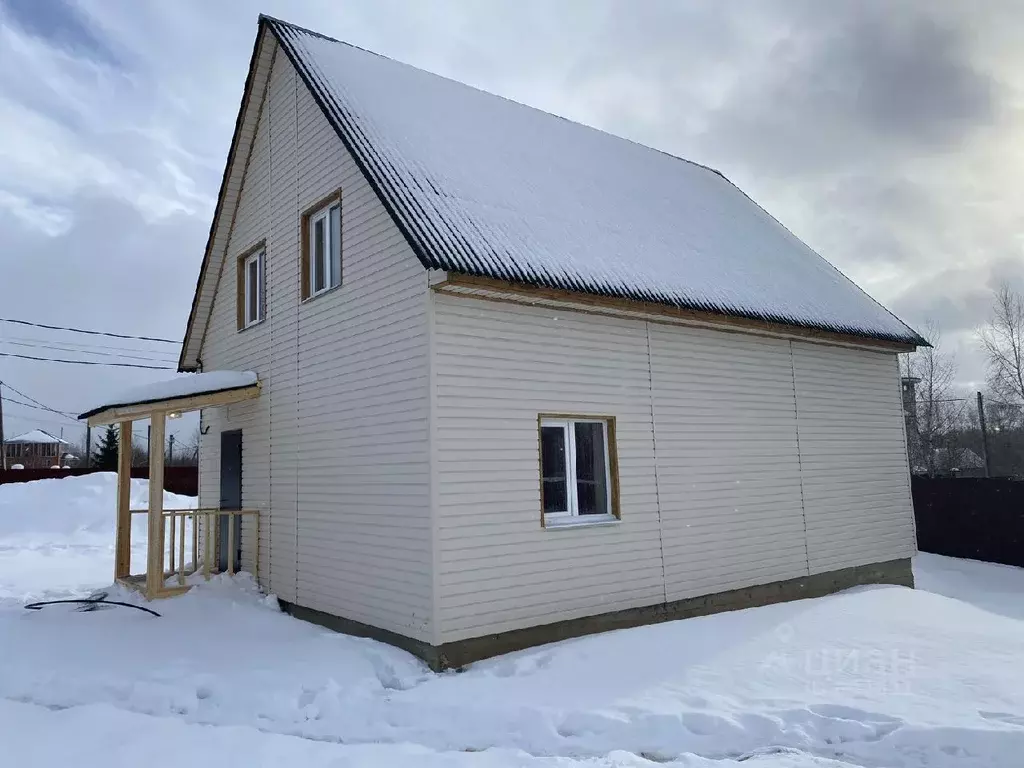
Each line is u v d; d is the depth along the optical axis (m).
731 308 8.91
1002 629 8.18
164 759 4.69
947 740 4.83
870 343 11.01
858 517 11.01
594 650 6.87
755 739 5.08
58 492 19.42
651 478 8.48
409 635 6.85
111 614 8.30
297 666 6.59
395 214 6.84
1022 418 31.69
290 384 9.31
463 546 6.82
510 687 6.04
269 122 10.30
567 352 7.91
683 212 11.45
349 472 7.96
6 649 7.11
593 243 8.52
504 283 6.84
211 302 11.95
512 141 10.21
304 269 9.23
